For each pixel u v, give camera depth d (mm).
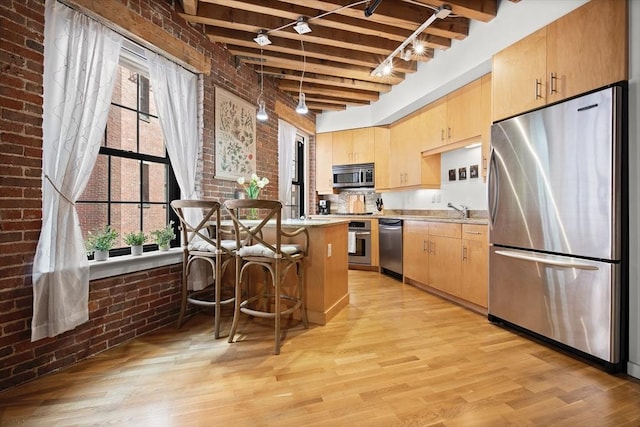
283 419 1434
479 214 3762
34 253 1741
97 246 2154
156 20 2455
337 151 5480
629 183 1854
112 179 2434
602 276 1896
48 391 1647
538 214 2264
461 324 2654
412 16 2826
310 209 5691
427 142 4129
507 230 2514
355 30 2990
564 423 1417
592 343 1948
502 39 2684
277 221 2219
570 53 2094
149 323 2473
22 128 1678
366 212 5598
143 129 2680
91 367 1904
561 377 1810
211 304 2395
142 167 2666
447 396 1615
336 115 5488
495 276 2648
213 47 3180
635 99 1814
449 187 4234
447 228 3330
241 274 2324
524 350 2160
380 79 4184
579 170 2010
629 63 1836
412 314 2914
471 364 1956
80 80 1915
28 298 1727
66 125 1859
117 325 2227
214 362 1975
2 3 1601
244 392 1646
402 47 3154
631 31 1827
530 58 2369
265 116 3416
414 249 3932
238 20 2852
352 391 1657
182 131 2783
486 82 3174
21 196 1683
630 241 1852
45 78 1797
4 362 1646
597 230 1920
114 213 2447
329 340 2316
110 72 2133
